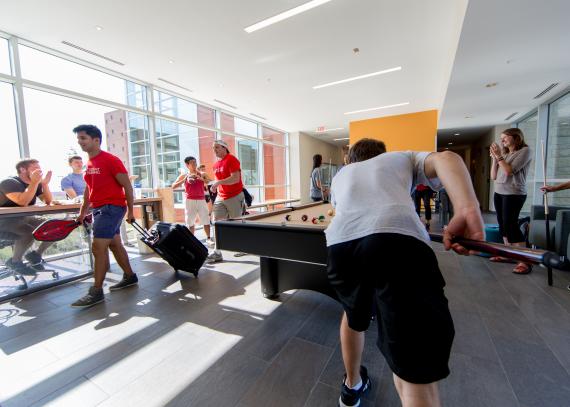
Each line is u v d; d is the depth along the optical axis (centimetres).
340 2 266
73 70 371
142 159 474
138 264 311
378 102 599
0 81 307
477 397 113
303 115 704
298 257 149
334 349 149
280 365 137
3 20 278
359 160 108
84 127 208
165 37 318
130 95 447
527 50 286
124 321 184
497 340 151
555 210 291
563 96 418
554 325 165
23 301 219
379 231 74
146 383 127
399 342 67
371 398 115
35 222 250
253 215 208
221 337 162
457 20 274
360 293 82
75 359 145
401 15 288
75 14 271
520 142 271
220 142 304
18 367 140
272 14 281
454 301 199
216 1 259
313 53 367
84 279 271
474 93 413
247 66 400
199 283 248
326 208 275
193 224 381
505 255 61
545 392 114
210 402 115
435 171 79
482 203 880
